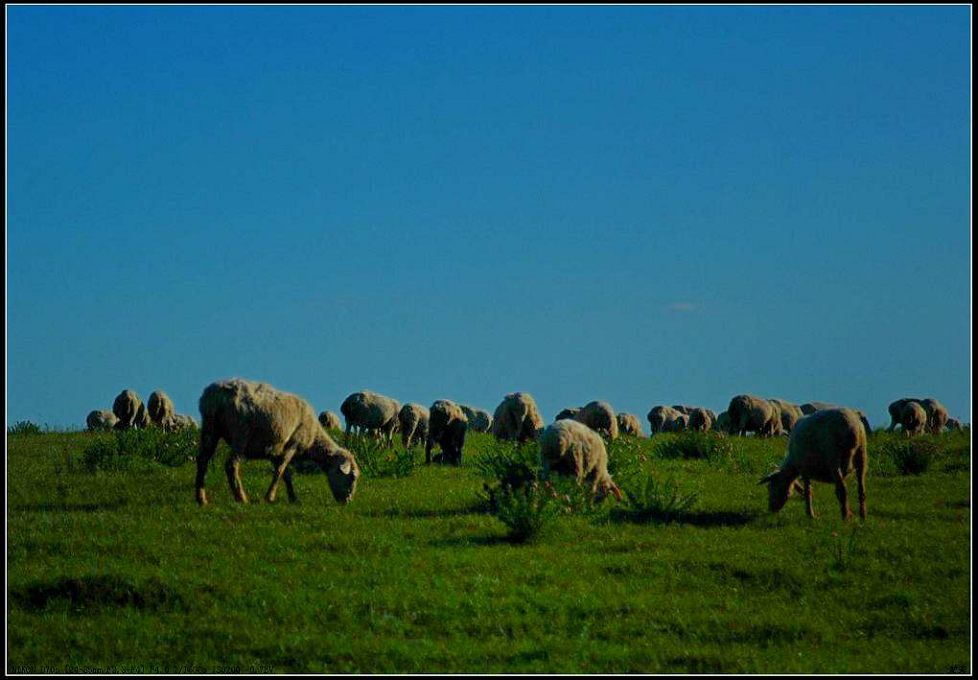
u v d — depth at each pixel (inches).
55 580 636.7
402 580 660.1
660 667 545.6
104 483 927.0
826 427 816.9
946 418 1851.6
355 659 553.9
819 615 623.5
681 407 2455.7
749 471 1090.7
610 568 692.1
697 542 748.6
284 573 669.3
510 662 551.5
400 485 976.9
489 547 732.7
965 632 601.3
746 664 548.1
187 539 733.9
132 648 569.6
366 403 1317.7
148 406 1595.7
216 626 593.9
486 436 1547.7
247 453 855.7
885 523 804.6
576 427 853.8
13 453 1125.1
